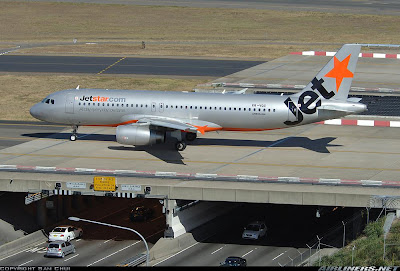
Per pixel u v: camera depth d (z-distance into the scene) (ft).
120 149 566.77
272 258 449.06
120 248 481.87
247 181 475.31
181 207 480.23
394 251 394.93
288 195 451.12
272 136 619.67
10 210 516.73
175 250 467.11
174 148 571.69
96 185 467.11
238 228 512.63
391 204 437.17
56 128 642.22
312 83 532.73
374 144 593.83
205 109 536.42
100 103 544.62
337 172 506.89
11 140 594.65
